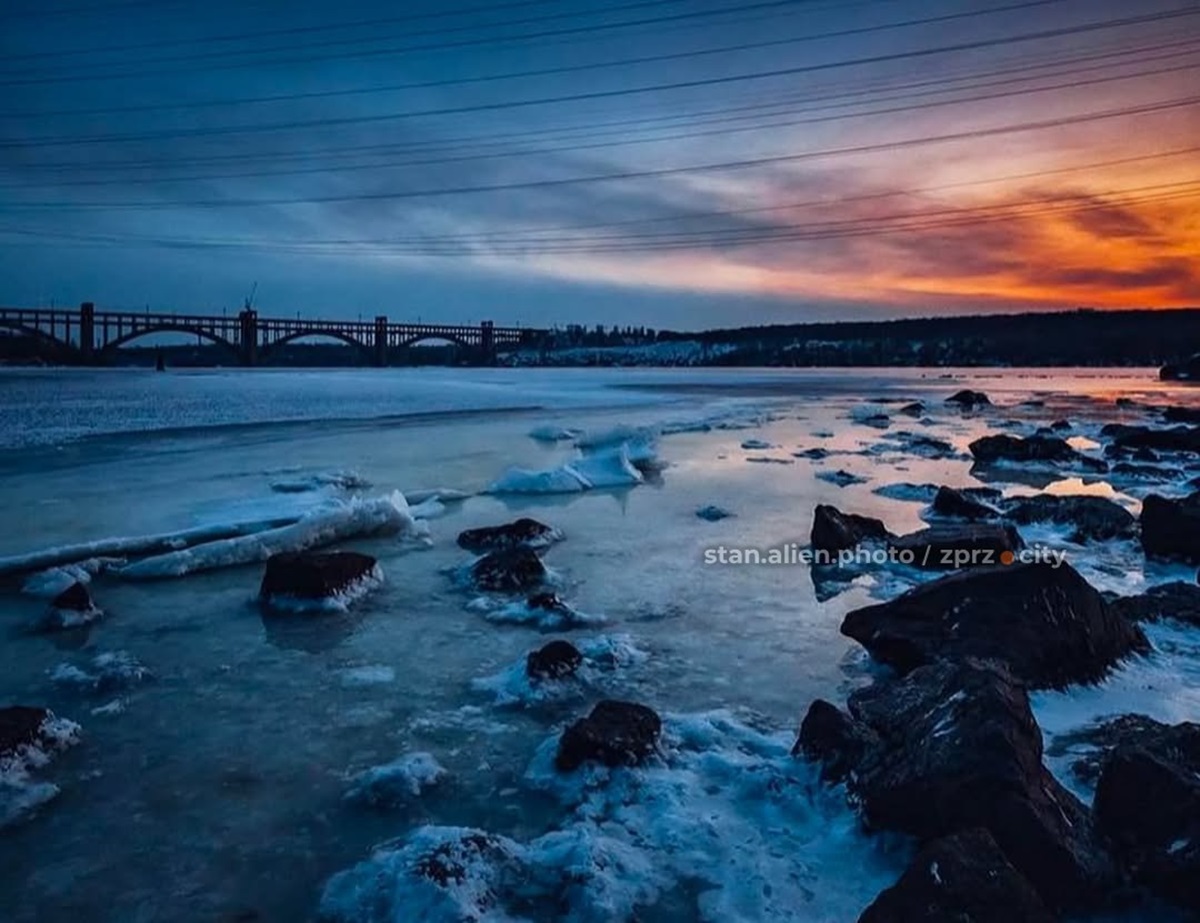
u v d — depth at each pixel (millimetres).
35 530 10703
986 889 3189
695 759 4973
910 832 3975
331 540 10391
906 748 4316
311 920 3611
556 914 3615
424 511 12219
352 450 18891
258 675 6348
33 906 3707
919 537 9719
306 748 5195
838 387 52219
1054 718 5492
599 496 13812
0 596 8328
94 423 23328
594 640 6844
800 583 8805
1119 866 3688
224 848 4137
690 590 8547
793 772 4746
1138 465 17266
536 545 10305
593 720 5043
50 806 4527
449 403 34188
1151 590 8000
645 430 20984
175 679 6277
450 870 3713
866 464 17766
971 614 6246
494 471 16156
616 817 4363
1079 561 9773
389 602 8125
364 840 4207
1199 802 3660
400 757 5066
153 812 4469
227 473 15219
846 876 3869
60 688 6102
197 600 8180
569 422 25984
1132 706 5715
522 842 4164
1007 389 51656
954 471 16875
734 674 6383
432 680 6270
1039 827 3592
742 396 41594
